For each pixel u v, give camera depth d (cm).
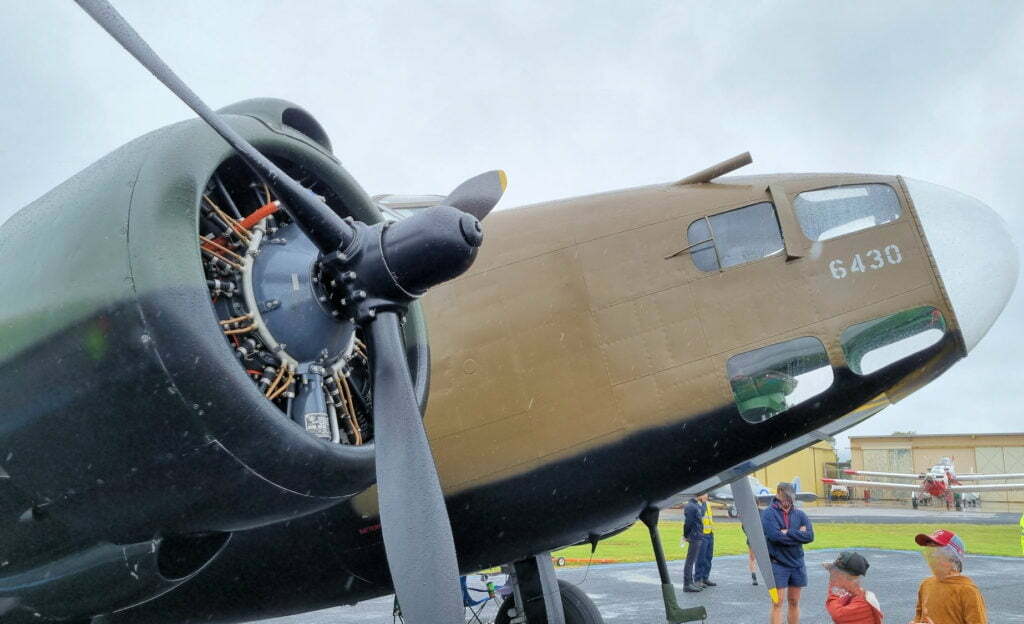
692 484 614
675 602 645
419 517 392
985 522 3023
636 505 614
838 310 606
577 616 689
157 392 362
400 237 400
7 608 452
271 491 398
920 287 614
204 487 386
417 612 382
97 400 370
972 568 1472
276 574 598
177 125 412
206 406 365
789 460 5209
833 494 5353
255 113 442
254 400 376
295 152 444
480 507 588
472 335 600
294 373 419
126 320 360
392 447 401
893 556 1683
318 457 400
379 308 410
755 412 596
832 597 618
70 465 388
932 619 556
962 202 661
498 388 589
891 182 645
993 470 5316
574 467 586
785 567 835
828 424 674
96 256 369
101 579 427
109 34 356
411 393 411
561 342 596
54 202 415
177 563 437
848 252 621
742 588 1265
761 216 628
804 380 601
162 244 368
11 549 423
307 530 582
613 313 601
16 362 380
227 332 402
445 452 584
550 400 588
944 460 4444
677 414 588
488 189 470
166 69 367
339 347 433
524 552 629
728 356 596
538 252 619
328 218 402
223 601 614
